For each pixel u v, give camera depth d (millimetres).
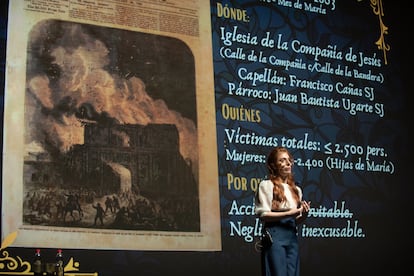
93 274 6840
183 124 7711
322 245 8273
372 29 9461
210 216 7613
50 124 7004
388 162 9039
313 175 8445
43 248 6668
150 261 7168
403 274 8727
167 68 7797
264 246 5766
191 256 7406
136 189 7254
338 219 8461
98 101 7301
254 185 8008
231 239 7703
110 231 7016
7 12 7094
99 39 7480
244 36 8438
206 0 8281
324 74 8891
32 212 6711
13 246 6559
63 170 6941
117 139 7289
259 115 8258
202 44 8094
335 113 8820
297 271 5777
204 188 7648
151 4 7898
